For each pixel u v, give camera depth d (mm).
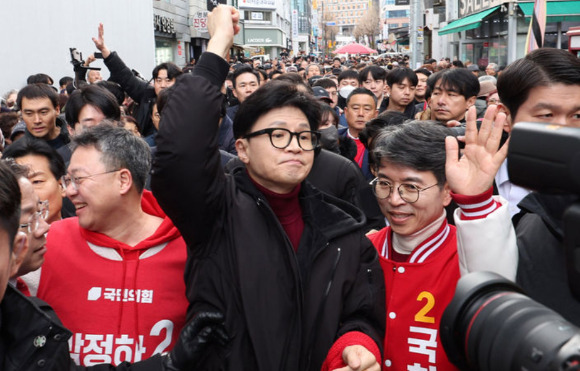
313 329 1590
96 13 11820
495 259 1456
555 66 1682
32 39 8922
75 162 1881
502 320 965
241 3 50938
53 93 4223
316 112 1635
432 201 1773
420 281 1812
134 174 1916
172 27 22312
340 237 1670
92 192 1851
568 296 1418
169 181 1520
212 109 1543
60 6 10023
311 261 1633
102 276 1888
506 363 917
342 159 2982
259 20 52625
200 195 1530
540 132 891
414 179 1753
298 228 1689
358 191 2957
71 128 3613
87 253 1914
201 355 1554
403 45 45781
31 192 1651
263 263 1562
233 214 1610
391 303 1845
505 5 15203
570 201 883
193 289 1629
